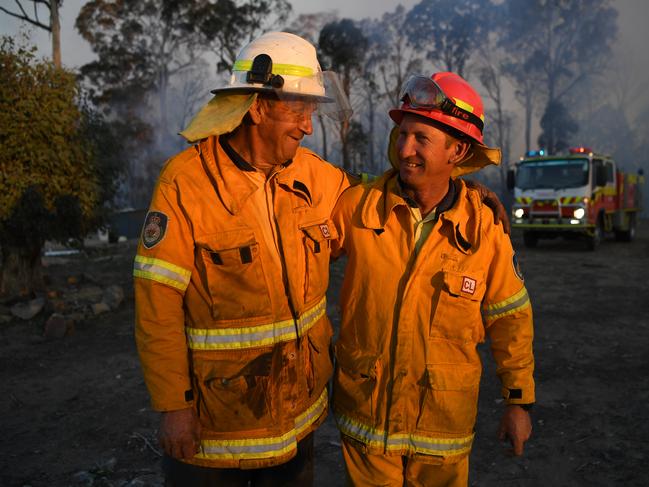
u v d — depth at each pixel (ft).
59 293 25.73
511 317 5.93
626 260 39.99
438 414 5.66
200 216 5.12
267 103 5.19
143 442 11.81
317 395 5.92
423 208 5.79
